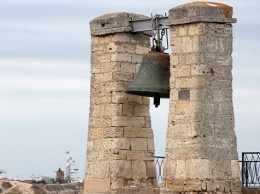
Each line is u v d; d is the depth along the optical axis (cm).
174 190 5675
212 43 5716
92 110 6322
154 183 6262
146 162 6256
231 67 5769
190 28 5722
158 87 5856
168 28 5931
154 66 5925
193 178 5609
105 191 6178
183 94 5709
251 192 5669
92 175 6262
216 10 5716
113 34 6247
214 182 5616
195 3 5756
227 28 5762
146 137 6284
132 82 6016
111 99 6222
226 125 5716
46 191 13600
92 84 6331
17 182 13938
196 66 5675
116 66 6203
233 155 5706
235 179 5684
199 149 5609
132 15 6225
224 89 5738
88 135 6322
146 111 6300
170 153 5725
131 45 6262
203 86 5669
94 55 6331
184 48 5731
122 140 6188
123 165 6172
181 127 5694
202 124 5638
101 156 6231
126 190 6069
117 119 6188
